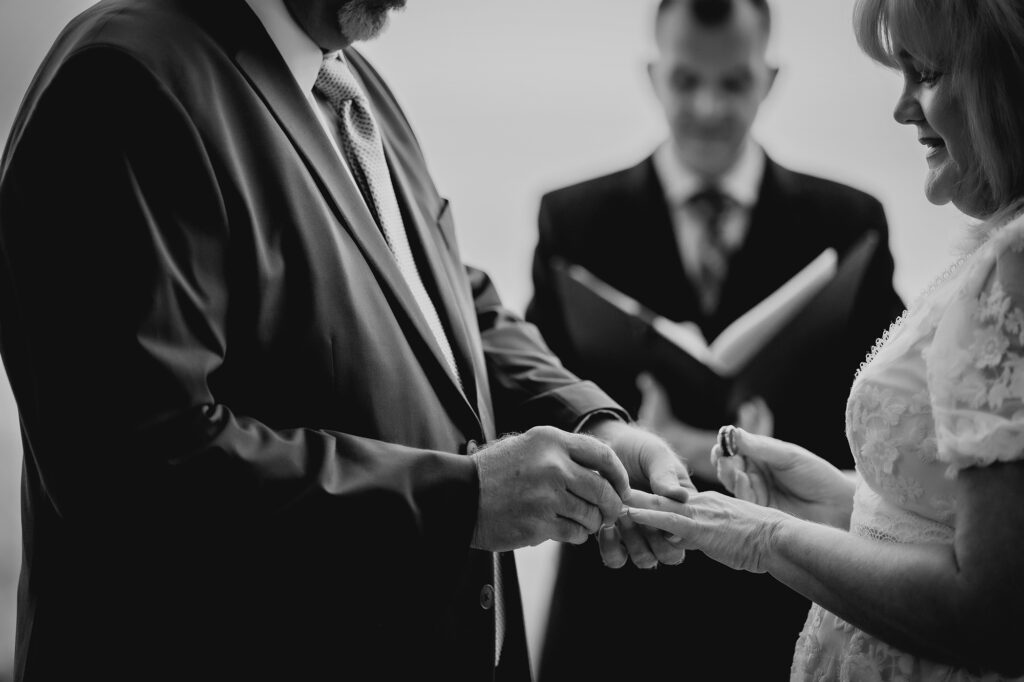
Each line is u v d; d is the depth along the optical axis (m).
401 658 1.40
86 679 1.34
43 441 1.25
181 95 1.29
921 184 2.60
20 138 1.28
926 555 1.15
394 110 1.80
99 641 1.34
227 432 1.26
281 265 1.34
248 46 1.41
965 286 1.11
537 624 2.63
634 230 2.57
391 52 2.74
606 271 2.58
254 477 1.25
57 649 1.36
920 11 1.17
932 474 1.21
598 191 2.58
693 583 2.51
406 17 2.72
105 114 1.25
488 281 1.98
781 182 2.54
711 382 2.53
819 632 1.39
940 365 1.11
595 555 2.55
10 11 2.56
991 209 1.25
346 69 1.65
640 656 2.55
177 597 1.33
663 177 2.55
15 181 1.26
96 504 1.24
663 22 2.50
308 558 1.28
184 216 1.26
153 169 1.25
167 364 1.22
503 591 1.66
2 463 2.60
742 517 1.37
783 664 2.51
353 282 1.39
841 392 2.55
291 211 1.35
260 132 1.36
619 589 2.54
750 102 2.51
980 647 1.08
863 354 2.56
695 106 2.51
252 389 1.35
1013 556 1.05
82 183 1.23
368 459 1.32
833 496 1.58
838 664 1.34
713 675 2.52
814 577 1.26
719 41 2.47
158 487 1.22
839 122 2.61
